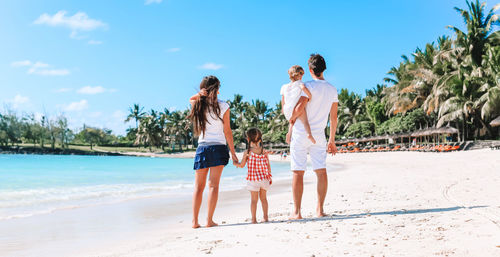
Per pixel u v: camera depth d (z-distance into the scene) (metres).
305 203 6.32
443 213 4.02
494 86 28.11
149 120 95.50
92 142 108.56
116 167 29.55
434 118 39.50
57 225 5.01
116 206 6.98
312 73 4.77
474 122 34.78
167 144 105.62
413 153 32.78
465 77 30.28
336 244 2.90
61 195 8.88
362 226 3.56
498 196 5.29
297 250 2.79
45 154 94.88
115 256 3.12
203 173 4.54
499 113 29.39
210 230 4.13
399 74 43.91
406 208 4.65
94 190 10.16
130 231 4.55
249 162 4.64
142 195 8.84
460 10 31.31
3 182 13.82
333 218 4.21
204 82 4.51
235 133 83.44
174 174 19.41
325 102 4.61
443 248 2.59
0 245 3.81
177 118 93.88
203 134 4.45
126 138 115.44
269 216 5.16
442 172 11.38
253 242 3.19
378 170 15.52
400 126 41.00
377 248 2.70
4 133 97.44
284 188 10.18
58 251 3.53
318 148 4.61
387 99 44.47
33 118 99.56
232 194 8.89
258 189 4.60
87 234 4.38
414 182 8.48
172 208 6.71
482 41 30.81
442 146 31.53
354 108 59.84
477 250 2.49
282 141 71.12
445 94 32.75
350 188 8.27
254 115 83.00
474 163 14.84
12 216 5.76
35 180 14.83
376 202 5.60
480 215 3.73
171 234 4.16
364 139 48.56
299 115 4.56
